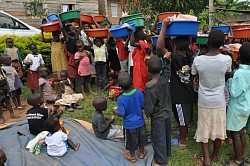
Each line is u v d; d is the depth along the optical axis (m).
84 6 13.39
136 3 9.61
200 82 3.11
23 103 5.73
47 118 3.70
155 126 3.14
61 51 5.96
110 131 3.76
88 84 5.93
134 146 3.18
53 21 5.83
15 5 11.46
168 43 3.70
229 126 3.17
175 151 3.55
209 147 3.60
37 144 3.42
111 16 17.81
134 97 3.11
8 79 4.99
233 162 3.32
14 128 4.15
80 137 3.74
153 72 3.04
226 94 3.22
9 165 3.14
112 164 3.19
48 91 5.33
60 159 3.26
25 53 7.07
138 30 4.68
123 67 5.59
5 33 7.87
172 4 10.58
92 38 6.52
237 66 3.62
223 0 7.48
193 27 3.21
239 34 4.75
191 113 3.54
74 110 5.05
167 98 3.15
